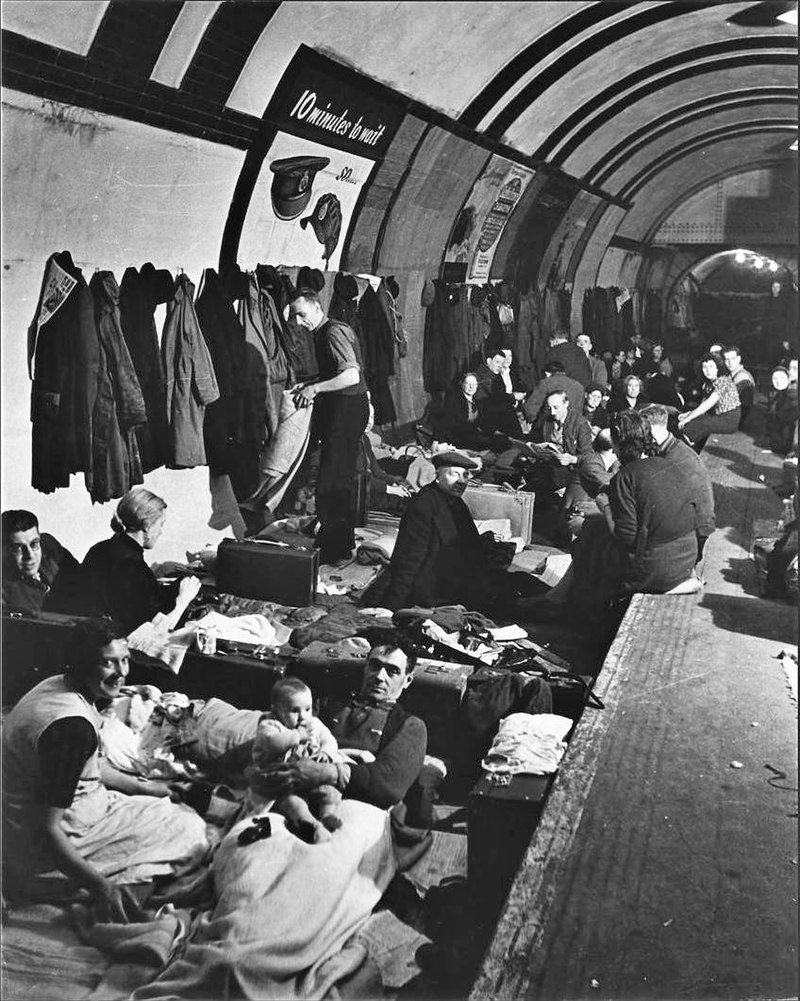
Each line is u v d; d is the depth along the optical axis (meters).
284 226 8.92
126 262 7.64
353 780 6.58
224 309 8.48
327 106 8.09
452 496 8.82
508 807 6.17
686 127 11.76
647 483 8.52
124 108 6.80
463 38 7.78
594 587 8.70
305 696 6.79
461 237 11.11
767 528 9.39
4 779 6.34
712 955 5.18
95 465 7.45
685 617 8.26
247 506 9.05
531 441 10.70
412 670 7.20
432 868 6.37
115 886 6.24
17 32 5.94
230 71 7.20
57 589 7.29
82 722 6.41
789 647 7.74
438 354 11.13
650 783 6.30
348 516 9.44
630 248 13.13
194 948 5.80
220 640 7.54
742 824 5.94
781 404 10.28
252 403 8.84
